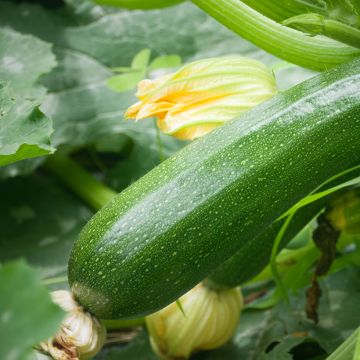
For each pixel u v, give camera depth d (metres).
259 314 0.75
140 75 0.77
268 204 0.56
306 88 0.58
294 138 0.56
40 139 0.59
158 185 0.56
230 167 0.56
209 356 0.71
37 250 0.84
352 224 0.64
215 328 0.67
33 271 0.40
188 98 0.61
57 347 0.57
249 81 0.61
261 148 0.56
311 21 0.59
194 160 0.56
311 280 0.69
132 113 0.62
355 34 0.60
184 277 0.56
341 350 0.59
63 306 0.58
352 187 0.63
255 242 0.63
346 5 0.59
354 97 0.57
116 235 0.56
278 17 0.61
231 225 0.55
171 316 0.66
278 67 0.67
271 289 0.79
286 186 0.56
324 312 0.73
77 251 0.57
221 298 0.67
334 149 0.56
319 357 0.69
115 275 0.56
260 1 0.61
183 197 0.55
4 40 0.74
